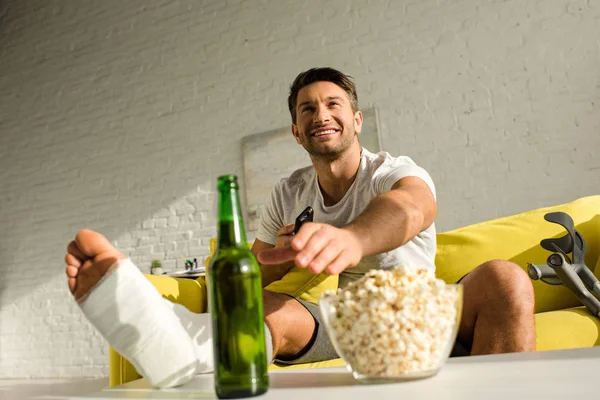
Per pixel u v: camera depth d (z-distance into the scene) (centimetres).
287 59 421
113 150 483
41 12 539
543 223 182
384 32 388
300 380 70
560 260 137
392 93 380
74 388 402
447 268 185
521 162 339
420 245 147
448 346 61
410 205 87
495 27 354
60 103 514
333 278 156
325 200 161
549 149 333
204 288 191
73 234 489
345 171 155
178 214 447
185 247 440
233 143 433
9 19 554
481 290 112
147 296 70
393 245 80
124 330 69
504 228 187
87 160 493
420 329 59
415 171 139
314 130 154
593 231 175
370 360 60
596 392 47
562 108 332
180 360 71
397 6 385
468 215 349
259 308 62
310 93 156
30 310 497
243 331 60
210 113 446
